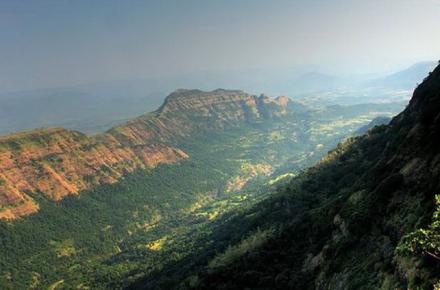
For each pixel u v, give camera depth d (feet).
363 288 228.02
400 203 270.05
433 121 315.58
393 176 300.61
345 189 510.99
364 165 554.46
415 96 534.37
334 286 272.51
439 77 481.87
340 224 346.33
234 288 420.77
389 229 260.42
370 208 302.25
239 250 545.03
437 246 147.84
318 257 339.16
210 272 505.25
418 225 223.10
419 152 292.20
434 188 242.78
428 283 169.78
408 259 191.83
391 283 199.93
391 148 431.84
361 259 267.39
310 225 444.14
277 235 494.59
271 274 405.80
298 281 341.21
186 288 508.53
